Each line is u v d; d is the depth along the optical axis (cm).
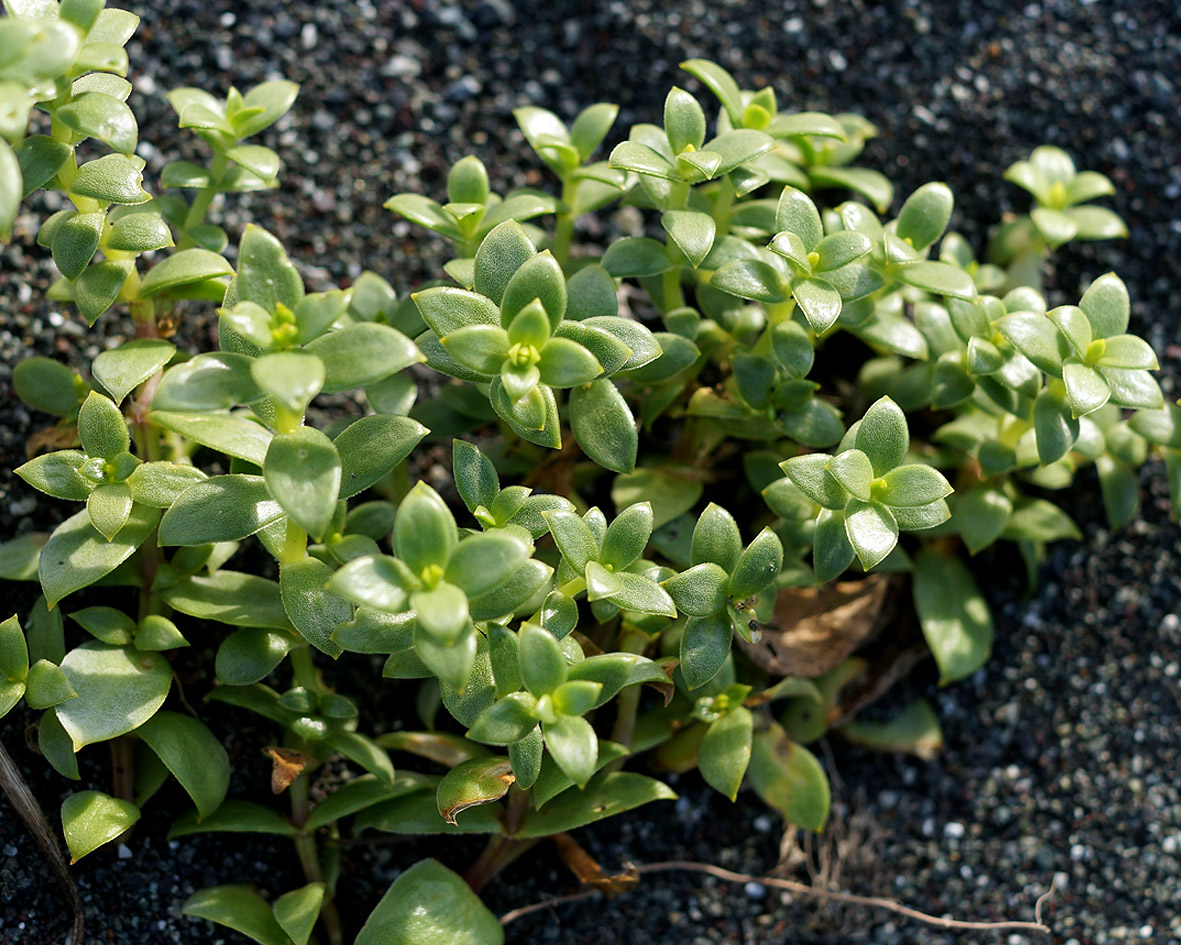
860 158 50
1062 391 42
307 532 39
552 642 39
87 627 41
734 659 46
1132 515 47
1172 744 47
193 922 42
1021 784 47
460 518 46
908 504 40
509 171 49
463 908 41
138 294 42
